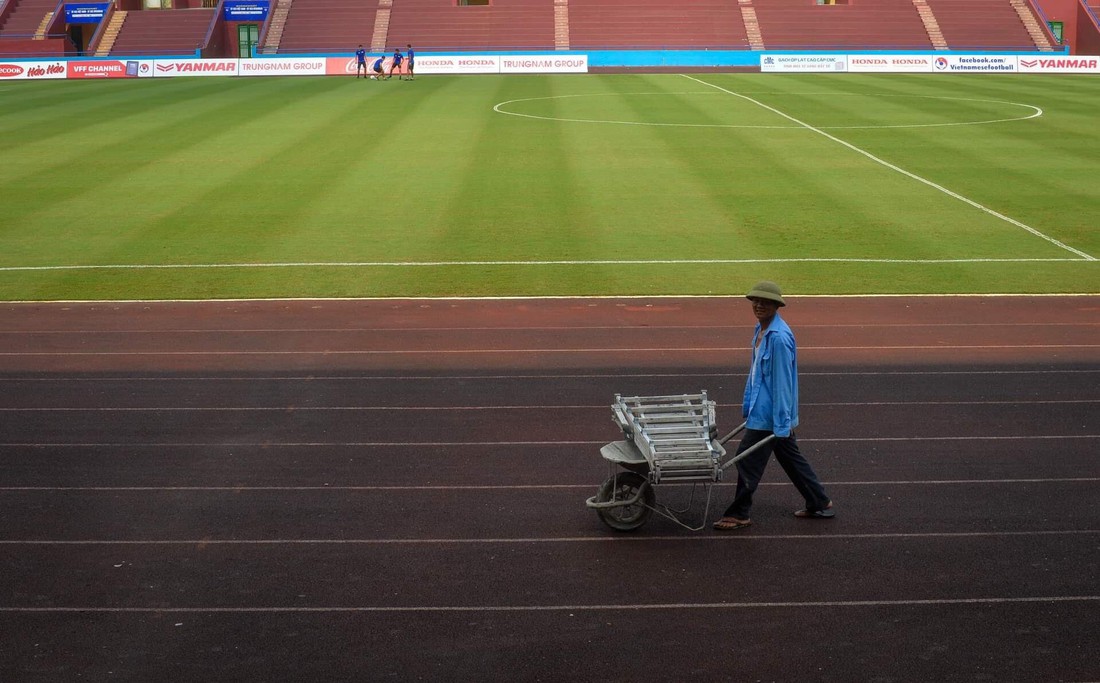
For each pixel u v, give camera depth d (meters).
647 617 6.93
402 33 58.12
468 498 8.80
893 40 57.97
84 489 9.00
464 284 16.41
